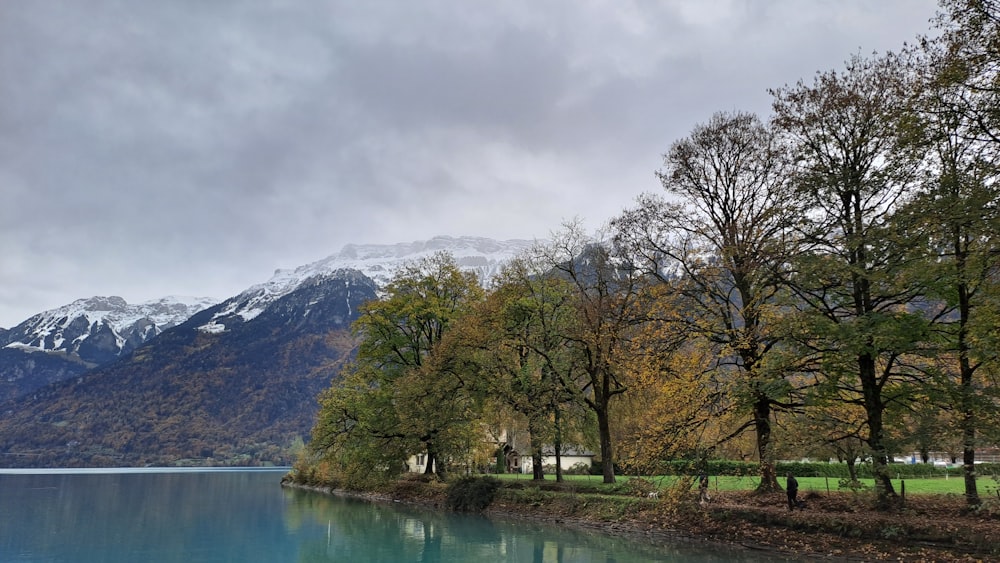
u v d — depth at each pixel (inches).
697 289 1207.6
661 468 1107.3
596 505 1384.1
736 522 1053.2
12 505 2151.8
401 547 1144.2
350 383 2267.5
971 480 887.7
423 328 2169.0
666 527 1165.7
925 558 801.6
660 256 1318.9
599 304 1455.5
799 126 1060.5
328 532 1366.9
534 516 1502.2
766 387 970.1
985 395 847.7
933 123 851.4
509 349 1622.8
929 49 932.6
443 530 1360.7
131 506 2118.6
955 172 842.2
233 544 1207.6
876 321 892.6
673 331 1152.8
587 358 1519.4
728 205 1227.9
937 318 952.9
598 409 1530.5
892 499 939.3
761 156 1180.5
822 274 945.5
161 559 1044.5
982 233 779.4
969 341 808.9
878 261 933.8
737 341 1062.4
